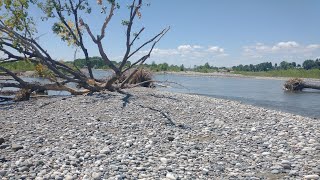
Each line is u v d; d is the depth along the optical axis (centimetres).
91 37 2473
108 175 855
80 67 3025
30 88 2428
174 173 889
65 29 2744
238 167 967
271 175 903
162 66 7306
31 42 2545
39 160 959
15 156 1013
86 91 2544
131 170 897
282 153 1115
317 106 2877
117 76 2588
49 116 1666
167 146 1169
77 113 1736
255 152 1130
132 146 1155
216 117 1731
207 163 993
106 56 2547
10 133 1304
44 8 2538
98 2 2466
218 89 5119
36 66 2558
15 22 2469
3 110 1867
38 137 1236
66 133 1312
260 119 1723
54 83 2580
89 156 1016
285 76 15112
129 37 2547
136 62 2673
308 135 1367
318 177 868
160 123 1541
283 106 2855
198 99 2469
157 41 2656
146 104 2031
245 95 3966
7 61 2530
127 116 1667
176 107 1972
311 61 18512
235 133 1405
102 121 1543
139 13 2539
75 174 855
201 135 1364
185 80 8556
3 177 836
